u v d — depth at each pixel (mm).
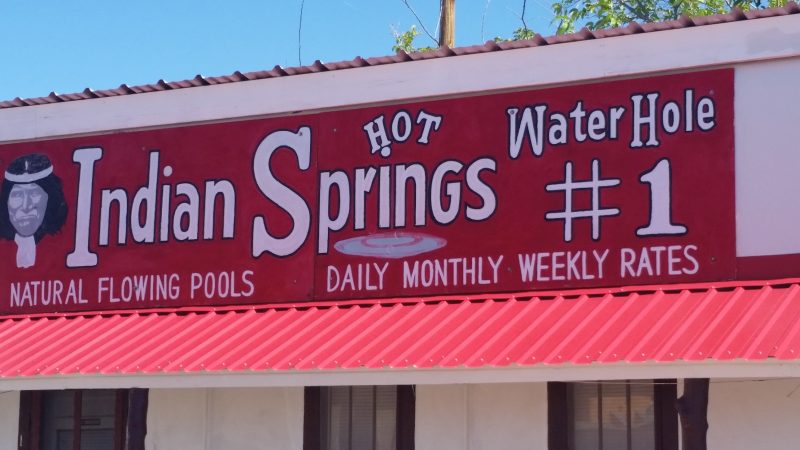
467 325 10297
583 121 10938
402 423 11586
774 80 10297
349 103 11891
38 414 13047
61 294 12906
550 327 9852
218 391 12398
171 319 12016
